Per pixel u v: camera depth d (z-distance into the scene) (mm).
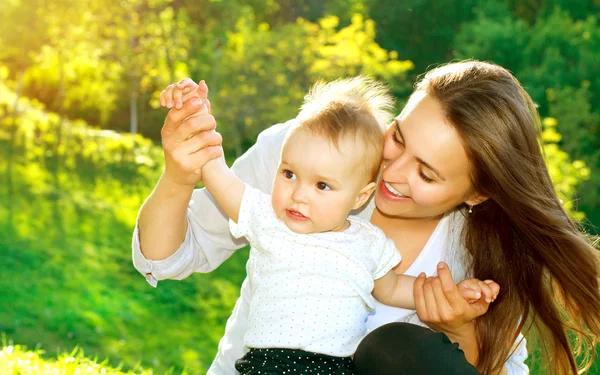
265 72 22641
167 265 2729
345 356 2604
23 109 23984
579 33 30016
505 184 2627
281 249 2625
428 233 2900
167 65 24469
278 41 23016
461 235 2908
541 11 32250
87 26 23312
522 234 2846
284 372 2521
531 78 28516
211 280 14352
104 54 24344
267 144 2977
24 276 12414
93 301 11977
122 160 21484
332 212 2607
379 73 22516
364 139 2611
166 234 2666
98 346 10422
